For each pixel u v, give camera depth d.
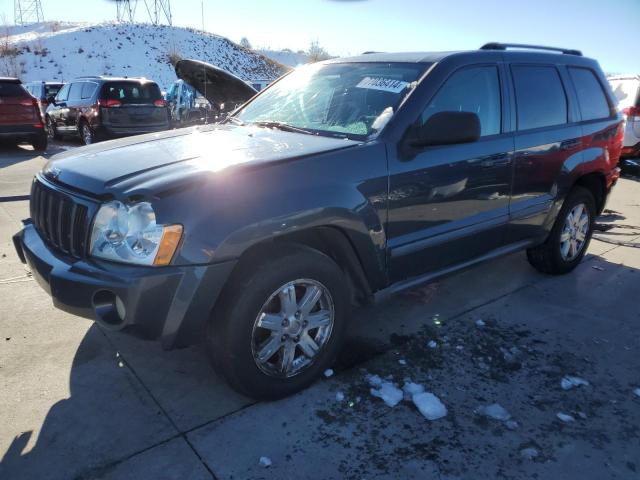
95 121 12.68
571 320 3.87
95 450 2.46
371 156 2.96
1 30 69.00
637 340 3.60
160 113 13.46
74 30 60.75
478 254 3.79
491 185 3.64
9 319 3.64
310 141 3.09
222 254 2.43
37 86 21.02
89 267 2.51
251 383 2.71
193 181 2.46
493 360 3.30
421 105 3.22
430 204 3.26
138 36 61.72
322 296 2.91
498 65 3.79
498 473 2.38
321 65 4.10
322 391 2.94
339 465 2.40
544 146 4.02
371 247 3.00
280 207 2.58
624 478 2.36
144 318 2.42
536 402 2.89
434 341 3.50
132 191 2.43
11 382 2.94
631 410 2.84
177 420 2.68
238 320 2.58
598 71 4.86
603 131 4.69
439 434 2.62
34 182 3.18
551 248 4.54
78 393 2.87
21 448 2.46
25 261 3.17
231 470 2.36
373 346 3.44
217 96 8.61
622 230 6.30
